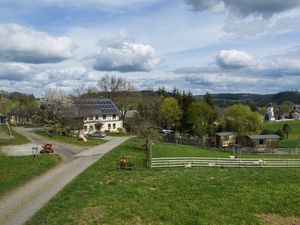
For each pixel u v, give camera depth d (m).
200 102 123.12
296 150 93.56
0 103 155.75
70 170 50.44
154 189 39.25
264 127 161.88
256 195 38.66
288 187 42.75
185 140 104.19
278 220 32.25
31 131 111.81
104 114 129.38
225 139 111.06
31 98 172.75
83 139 90.62
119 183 41.53
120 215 29.45
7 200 35.00
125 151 69.19
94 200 33.06
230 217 31.55
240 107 127.19
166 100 124.25
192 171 51.78
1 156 59.22
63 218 28.34
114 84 152.50
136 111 129.38
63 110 109.88
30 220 28.44
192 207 33.19
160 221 29.06
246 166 57.56
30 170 48.91
